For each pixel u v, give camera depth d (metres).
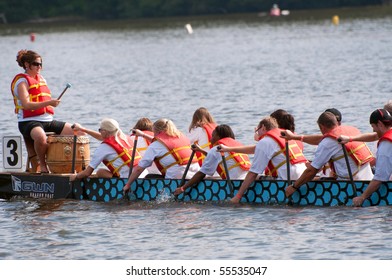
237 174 45.16
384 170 40.91
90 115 87.19
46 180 49.16
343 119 76.00
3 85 126.00
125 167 47.25
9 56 189.38
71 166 49.28
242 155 45.47
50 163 49.38
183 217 42.72
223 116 81.44
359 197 41.78
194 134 48.12
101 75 138.88
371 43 178.38
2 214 45.53
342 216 40.81
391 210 41.22
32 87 49.06
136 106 93.62
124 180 46.88
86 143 49.78
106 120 47.44
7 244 39.38
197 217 42.56
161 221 42.22
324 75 118.50
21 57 49.22
